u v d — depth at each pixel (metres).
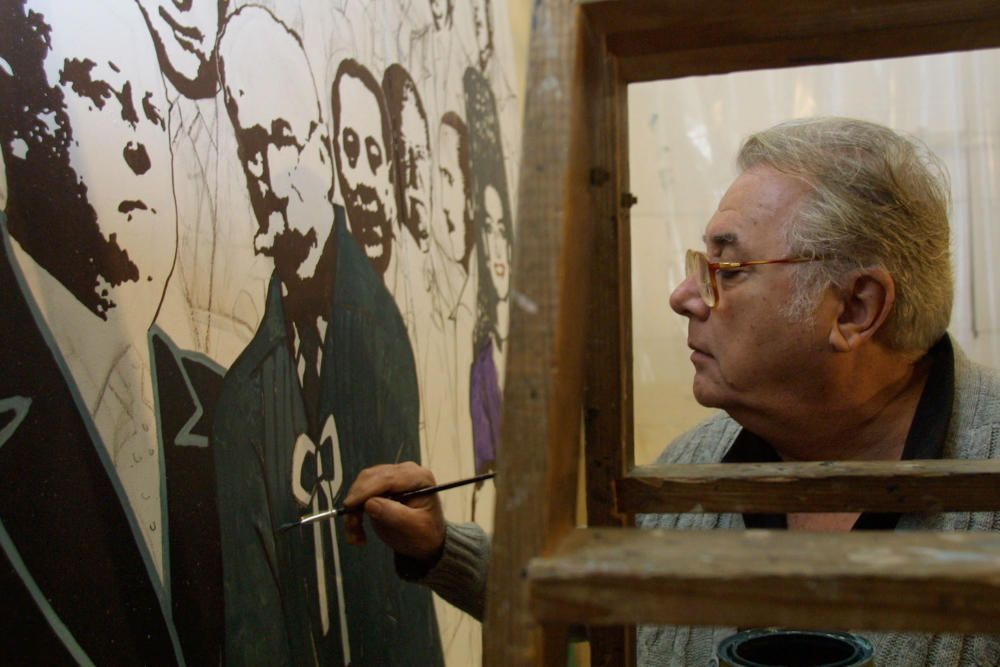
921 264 1.04
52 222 0.74
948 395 1.05
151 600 0.82
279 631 1.03
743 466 0.86
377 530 1.03
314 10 1.23
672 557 0.49
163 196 0.88
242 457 0.98
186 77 0.93
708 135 3.14
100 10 0.81
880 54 0.75
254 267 1.03
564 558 0.50
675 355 3.16
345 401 1.25
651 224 3.16
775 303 1.03
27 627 0.69
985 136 2.95
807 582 0.46
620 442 0.84
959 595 0.45
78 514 0.75
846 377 1.05
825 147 1.05
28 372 0.71
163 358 0.86
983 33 0.71
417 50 1.65
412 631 1.47
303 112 1.17
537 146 0.53
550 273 0.51
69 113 0.77
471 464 1.89
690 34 0.69
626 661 0.91
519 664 0.49
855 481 0.81
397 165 1.50
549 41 0.55
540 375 0.51
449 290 1.77
